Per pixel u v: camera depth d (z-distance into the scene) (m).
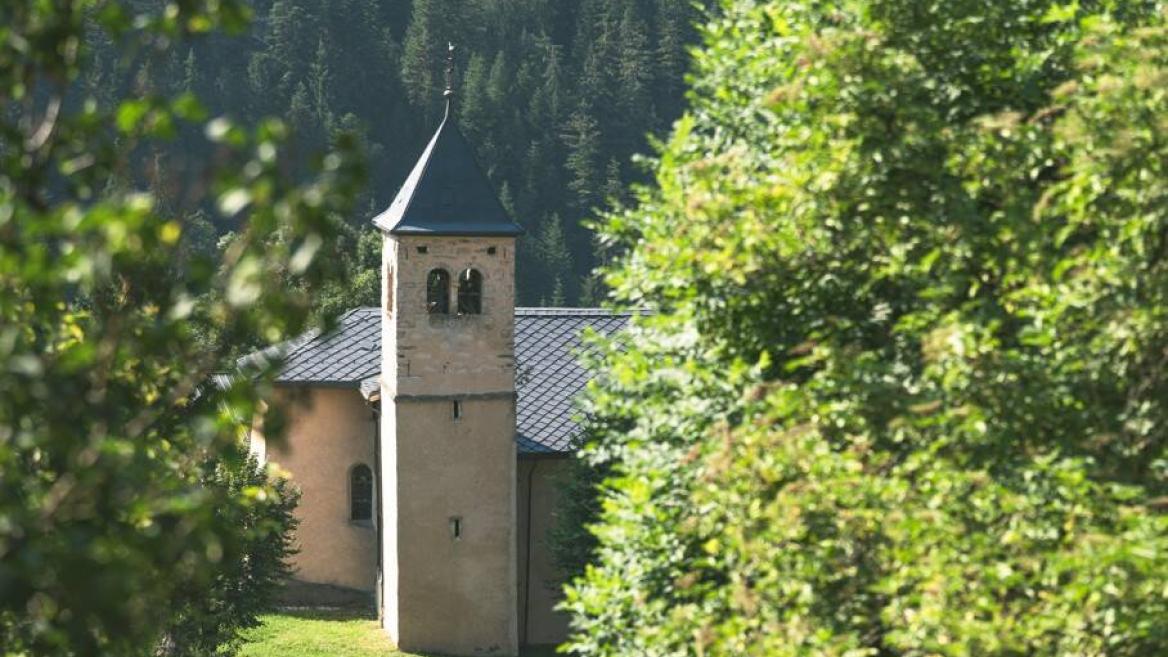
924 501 33.06
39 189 17.50
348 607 95.00
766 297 40.41
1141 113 33.28
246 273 15.56
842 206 37.78
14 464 16.81
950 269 36.47
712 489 34.94
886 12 38.62
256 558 64.38
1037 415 34.34
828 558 33.62
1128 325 32.62
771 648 33.06
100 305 20.97
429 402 84.12
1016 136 35.53
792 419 35.91
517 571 89.19
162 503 16.92
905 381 35.69
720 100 44.41
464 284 84.31
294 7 198.12
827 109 37.94
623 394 43.84
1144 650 31.48
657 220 42.22
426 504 84.69
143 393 22.78
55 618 15.87
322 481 94.81
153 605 18.27
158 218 16.16
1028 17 39.31
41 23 17.05
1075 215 34.16
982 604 30.42
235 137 15.17
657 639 38.75
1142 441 34.31
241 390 18.00
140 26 16.97
